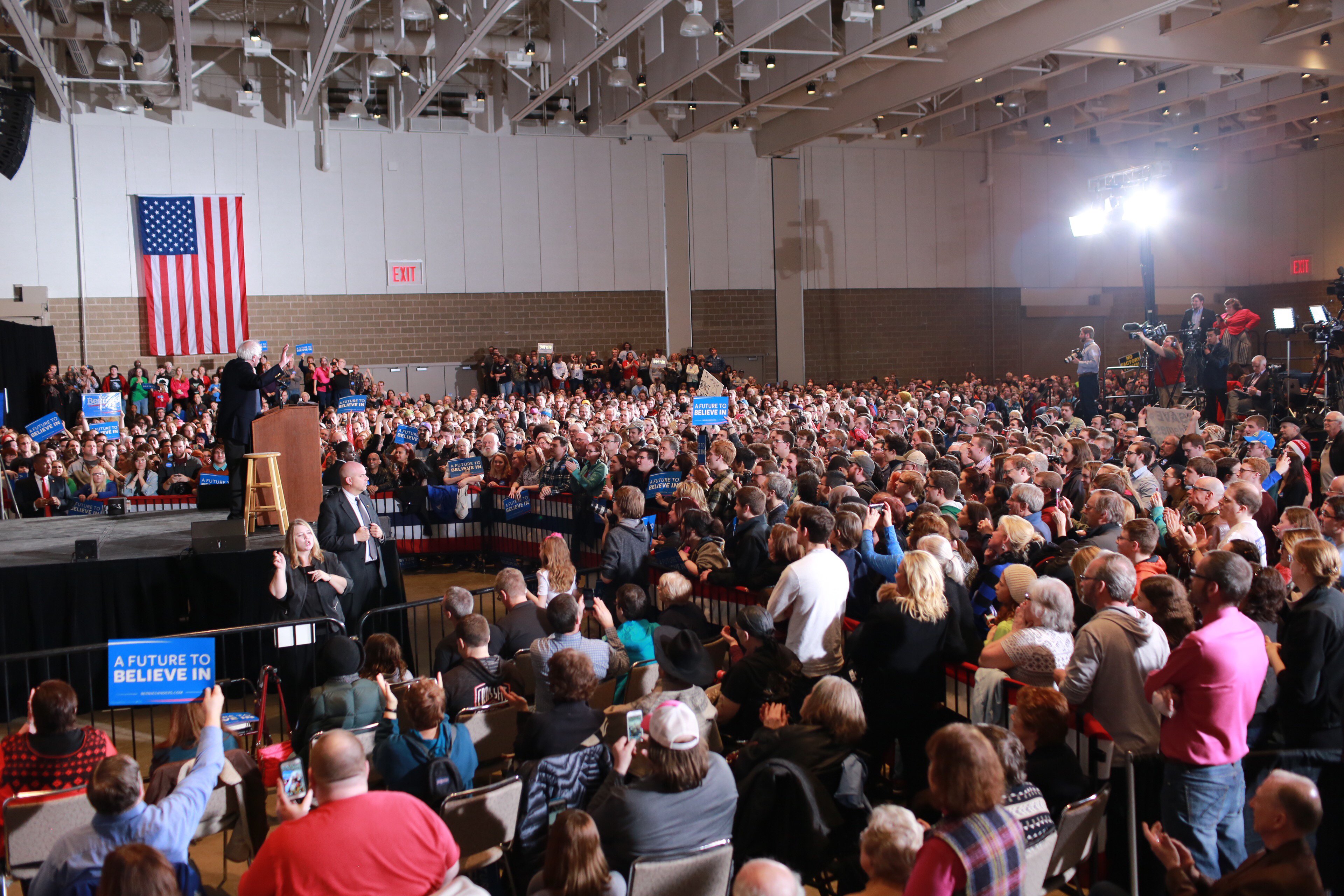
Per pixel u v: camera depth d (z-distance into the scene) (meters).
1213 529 5.79
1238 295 32.16
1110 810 4.04
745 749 4.16
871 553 5.72
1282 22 18.88
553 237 26.33
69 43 18.81
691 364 25.84
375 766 4.20
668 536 7.89
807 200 28.66
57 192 22.20
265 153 23.75
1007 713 4.41
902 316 29.72
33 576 7.18
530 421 16.62
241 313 23.44
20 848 3.75
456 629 5.71
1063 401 21.81
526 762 4.14
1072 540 6.08
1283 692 4.00
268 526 8.70
